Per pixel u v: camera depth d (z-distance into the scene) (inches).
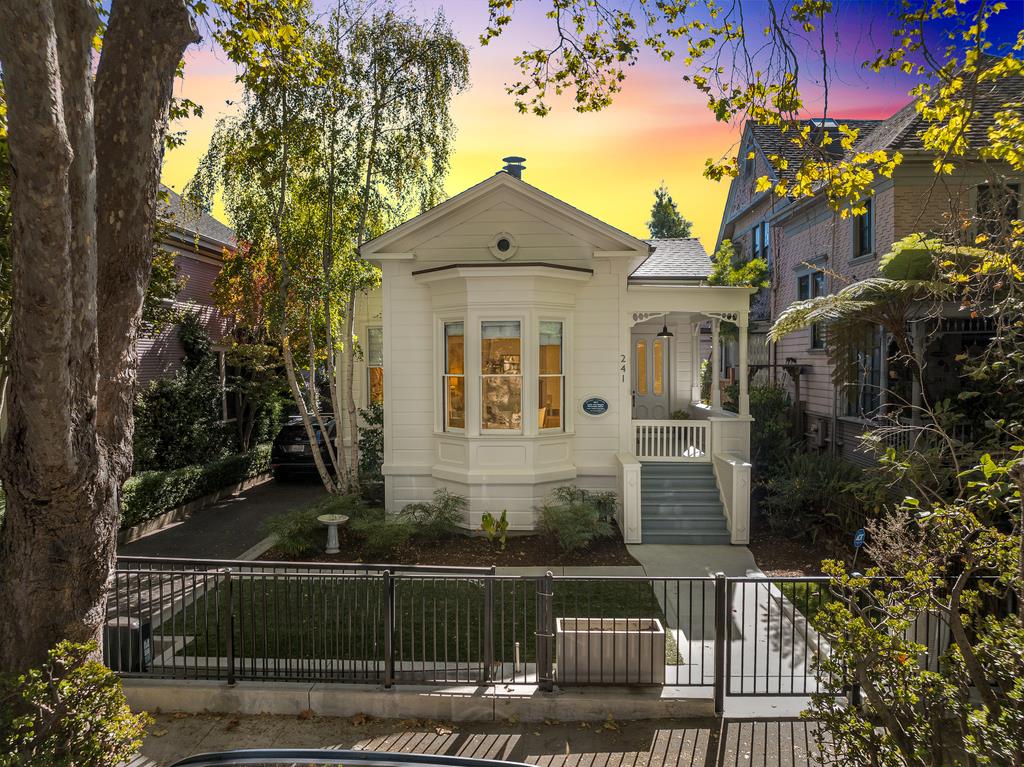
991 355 375.2
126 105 211.9
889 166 297.7
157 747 221.1
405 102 512.1
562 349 500.1
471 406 482.3
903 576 195.8
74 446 195.9
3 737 165.5
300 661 251.4
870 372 574.9
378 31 503.2
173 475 535.2
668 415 724.0
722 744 218.7
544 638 242.5
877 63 280.7
